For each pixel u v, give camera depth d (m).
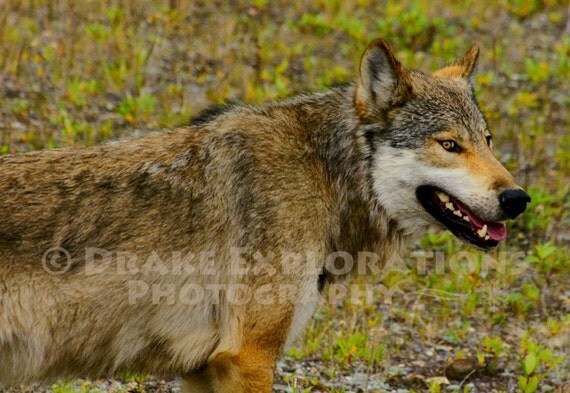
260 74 30.03
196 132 14.31
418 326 20.62
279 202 13.86
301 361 18.61
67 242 13.13
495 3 38.53
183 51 31.45
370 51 14.54
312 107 14.95
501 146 28.77
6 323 12.93
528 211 24.86
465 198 14.47
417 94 14.84
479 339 20.22
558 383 18.47
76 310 13.30
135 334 13.79
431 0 37.97
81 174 13.48
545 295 22.33
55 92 27.45
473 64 16.17
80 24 30.98
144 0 33.84
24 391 16.44
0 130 24.73
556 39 37.06
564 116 31.30
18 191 13.15
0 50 28.64
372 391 17.61
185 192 13.78
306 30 34.88
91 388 16.77
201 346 14.14
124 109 25.64
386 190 14.84
